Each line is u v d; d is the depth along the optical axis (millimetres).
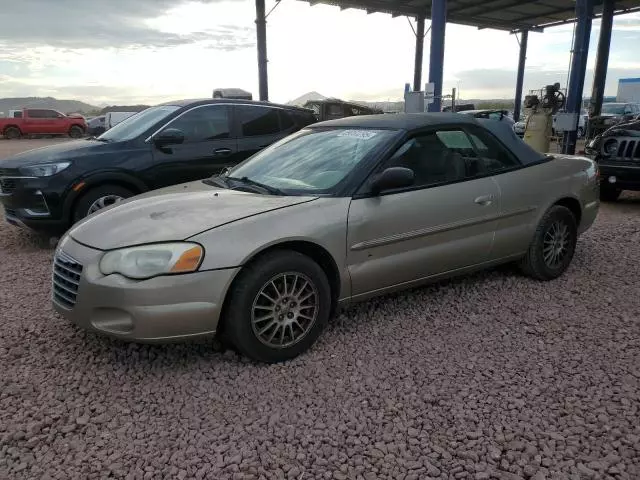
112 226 3271
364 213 3512
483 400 2869
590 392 2926
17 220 5926
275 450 2494
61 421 2732
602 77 21297
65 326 3852
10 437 2600
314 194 3529
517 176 4352
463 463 2396
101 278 2988
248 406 2857
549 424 2656
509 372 3160
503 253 4359
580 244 5918
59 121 32812
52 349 3510
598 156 8297
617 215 7844
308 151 4145
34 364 3320
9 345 3562
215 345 3539
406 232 3709
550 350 3434
